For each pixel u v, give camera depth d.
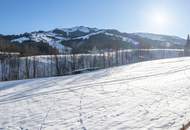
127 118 11.90
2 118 13.93
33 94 21.27
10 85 29.23
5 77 66.50
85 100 17.02
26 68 69.69
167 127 10.09
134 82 23.80
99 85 23.58
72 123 11.95
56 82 28.61
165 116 11.55
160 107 13.27
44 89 23.73
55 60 82.12
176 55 126.06
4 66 71.75
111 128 10.73
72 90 21.83
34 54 99.56
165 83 21.56
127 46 163.50
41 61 81.44
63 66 77.75
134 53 114.88
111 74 32.62
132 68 38.44
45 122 12.51
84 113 13.58
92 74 34.66
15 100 19.14
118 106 14.46
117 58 96.50
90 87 22.75
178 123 10.41
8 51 94.31
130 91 19.11
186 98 14.92
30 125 12.23
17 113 14.84
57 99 18.19
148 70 33.69
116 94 18.33
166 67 35.69
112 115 12.67
